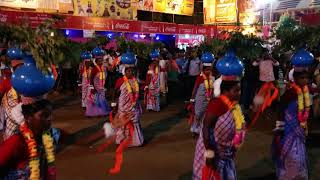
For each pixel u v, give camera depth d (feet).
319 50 24.04
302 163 17.56
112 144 27.55
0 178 10.12
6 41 13.20
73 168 22.54
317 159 24.03
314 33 19.98
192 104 28.27
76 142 28.07
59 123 34.94
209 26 74.38
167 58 53.47
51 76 11.87
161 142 28.22
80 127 33.32
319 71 31.55
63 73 54.60
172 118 37.60
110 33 66.49
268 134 30.40
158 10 76.84
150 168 22.49
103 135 30.25
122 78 26.30
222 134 14.30
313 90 30.71
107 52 53.36
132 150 26.09
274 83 38.58
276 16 71.77
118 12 69.51
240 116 14.40
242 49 17.79
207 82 26.94
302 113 17.24
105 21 62.54
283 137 17.58
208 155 14.20
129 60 25.80
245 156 24.62
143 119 37.19
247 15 76.38
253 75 39.04
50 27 13.14
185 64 50.85
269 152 25.45
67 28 58.23
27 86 11.32
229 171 14.90
